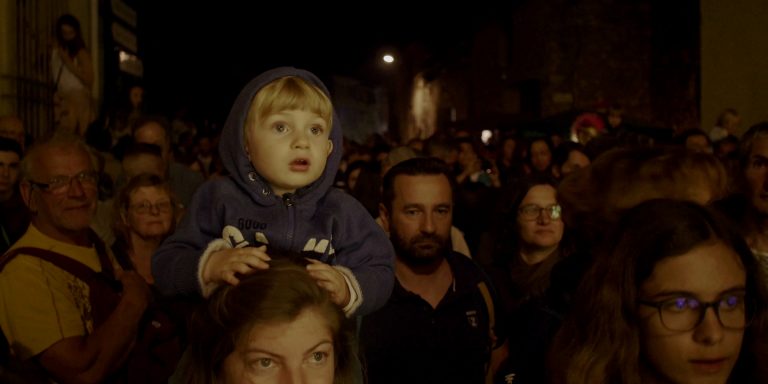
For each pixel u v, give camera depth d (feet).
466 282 10.08
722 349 5.48
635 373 5.74
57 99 25.62
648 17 61.93
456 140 26.21
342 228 7.11
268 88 6.50
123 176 16.37
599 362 5.83
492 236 14.55
